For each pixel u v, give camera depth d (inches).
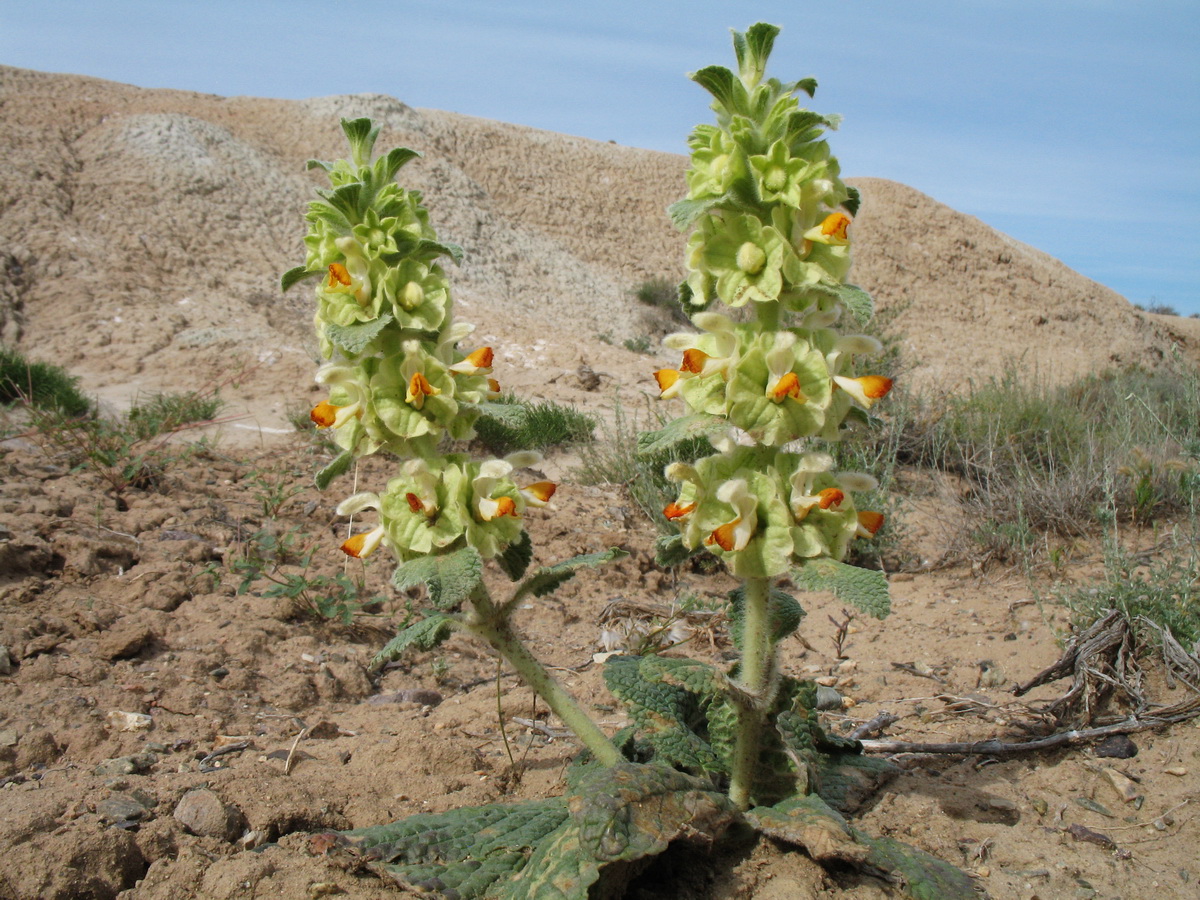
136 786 110.1
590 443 346.3
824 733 107.7
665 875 93.4
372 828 93.0
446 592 78.9
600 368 541.0
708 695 104.3
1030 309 1074.1
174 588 177.9
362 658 165.8
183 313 526.6
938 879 89.9
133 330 488.1
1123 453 279.0
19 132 712.4
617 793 84.9
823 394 79.2
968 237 1133.7
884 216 1143.0
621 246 1107.9
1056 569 223.1
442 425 88.8
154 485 241.3
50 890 89.4
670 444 82.7
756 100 83.0
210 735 130.4
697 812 89.0
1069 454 313.4
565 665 171.3
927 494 303.4
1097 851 105.7
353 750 129.1
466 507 87.2
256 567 188.4
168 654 154.2
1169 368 462.3
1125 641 149.3
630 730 111.8
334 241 88.0
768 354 78.9
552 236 1070.4
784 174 78.2
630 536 253.4
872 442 310.7
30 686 136.3
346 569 207.2
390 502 87.2
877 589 74.2
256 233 706.2
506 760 126.9
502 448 329.1
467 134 1152.2
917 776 125.3
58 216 604.1
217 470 276.5
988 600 205.8
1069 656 149.5
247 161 815.1
